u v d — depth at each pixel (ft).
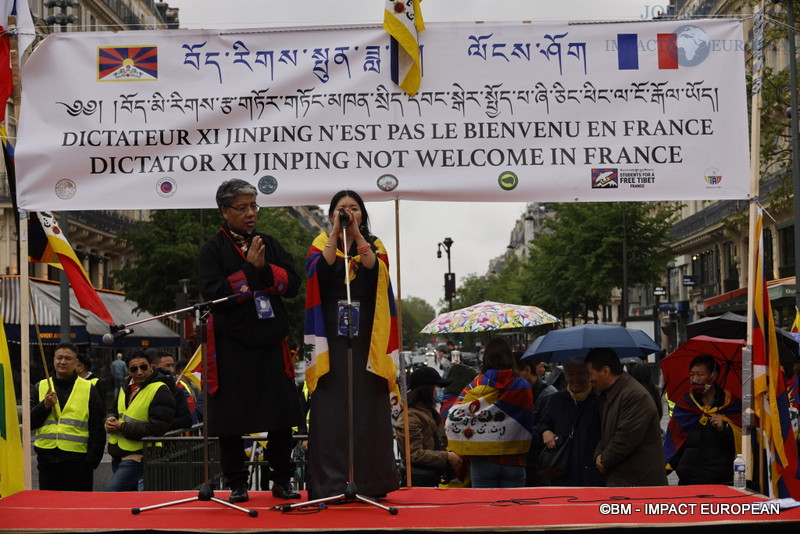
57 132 24.67
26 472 22.79
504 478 27.25
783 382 21.52
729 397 24.17
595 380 23.07
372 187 24.44
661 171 24.52
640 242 136.98
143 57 24.73
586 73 24.61
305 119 24.57
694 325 28.94
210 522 16.94
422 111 24.53
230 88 24.66
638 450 22.47
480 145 24.50
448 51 24.62
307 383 18.69
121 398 31.04
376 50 24.64
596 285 136.87
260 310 18.35
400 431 27.27
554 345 34.68
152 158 24.62
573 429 25.18
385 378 18.61
